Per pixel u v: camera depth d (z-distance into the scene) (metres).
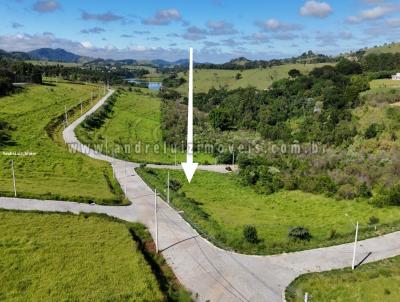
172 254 36.88
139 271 32.00
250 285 31.95
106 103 138.00
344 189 64.75
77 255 34.44
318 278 32.75
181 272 33.78
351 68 170.25
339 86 133.25
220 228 44.12
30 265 32.22
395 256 37.50
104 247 36.28
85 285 29.64
